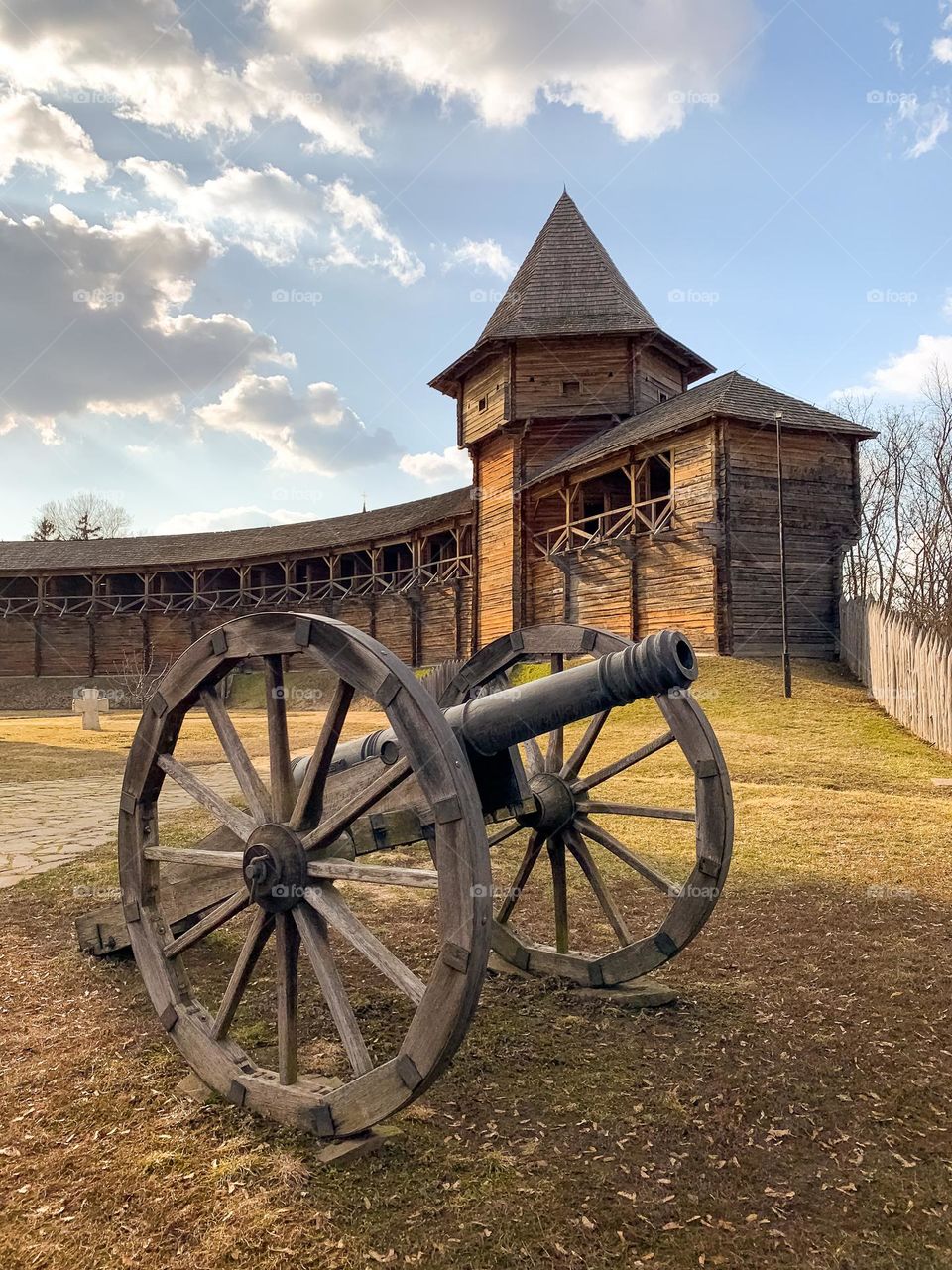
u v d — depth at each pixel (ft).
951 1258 8.00
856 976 15.55
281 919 10.42
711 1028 13.24
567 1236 8.19
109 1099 10.77
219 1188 8.84
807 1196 8.96
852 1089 11.30
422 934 18.33
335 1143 9.56
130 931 11.84
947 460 123.13
